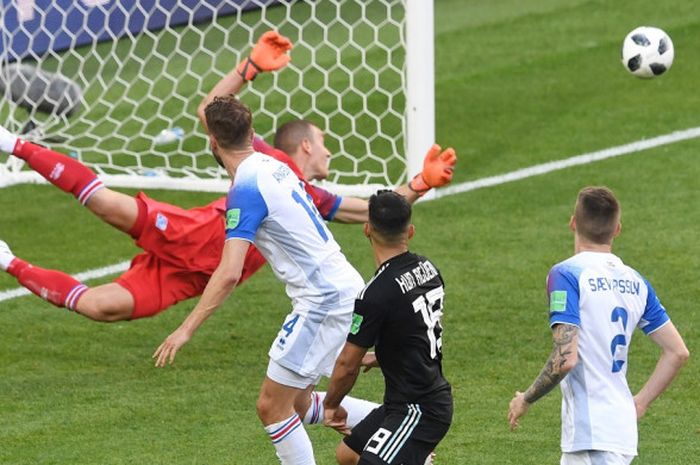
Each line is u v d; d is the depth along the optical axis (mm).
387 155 40750
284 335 21344
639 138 41188
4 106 42625
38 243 35062
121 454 23531
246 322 30094
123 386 26688
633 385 26312
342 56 46688
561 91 45688
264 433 24438
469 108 44438
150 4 44531
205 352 28453
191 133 42531
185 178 39062
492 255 33406
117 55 44938
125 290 23531
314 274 21219
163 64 44906
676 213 35656
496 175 38938
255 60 24422
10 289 32125
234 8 45125
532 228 35094
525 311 30031
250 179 20844
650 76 32031
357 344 19438
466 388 26312
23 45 42812
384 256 19828
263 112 43656
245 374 27328
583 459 18516
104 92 42281
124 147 41125
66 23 43812
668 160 39406
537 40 50875
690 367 27000
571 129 42281
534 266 32594
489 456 23344
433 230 35156
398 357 19594
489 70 48000
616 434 18359
